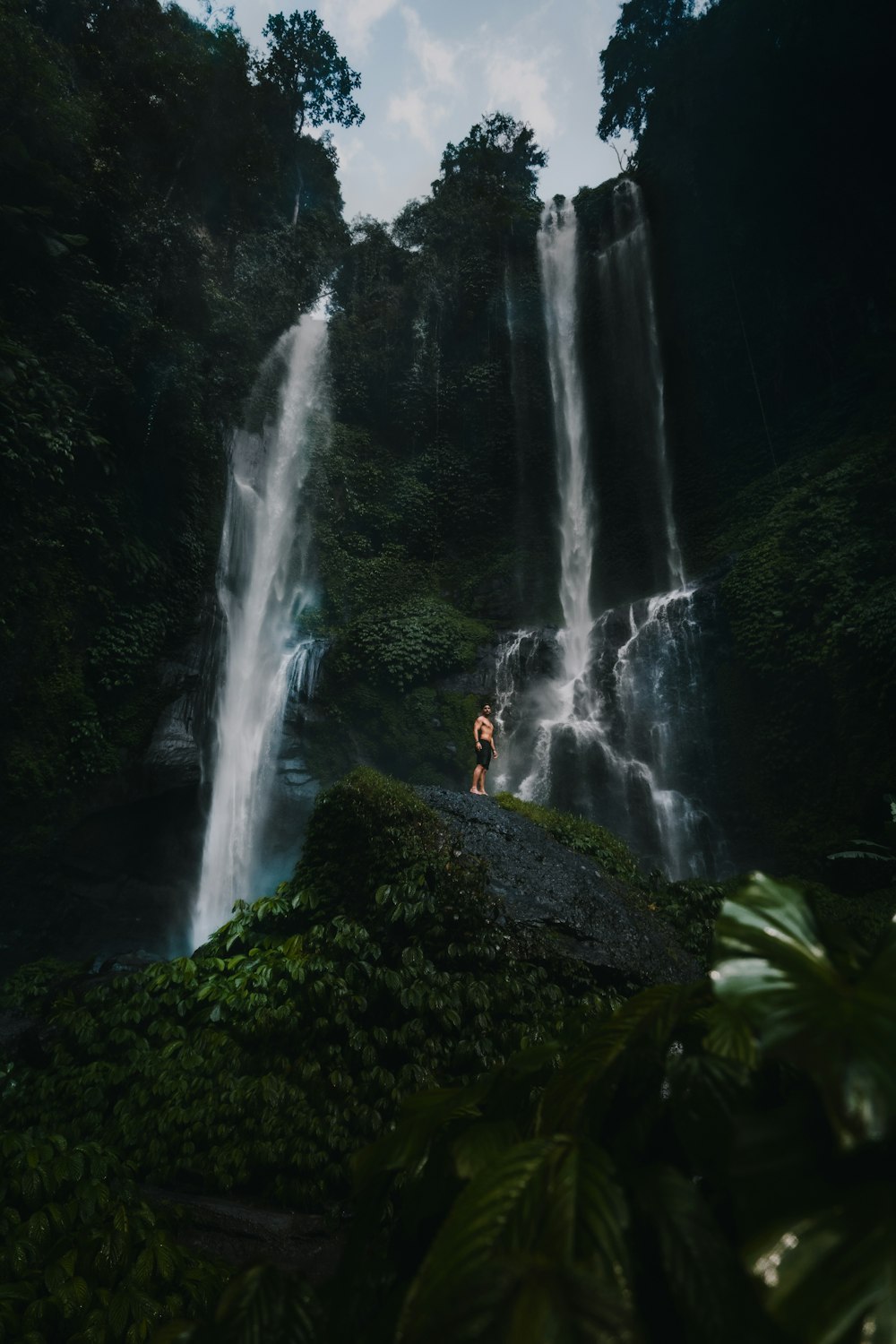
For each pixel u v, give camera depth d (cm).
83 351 1461
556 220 2872
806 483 1909
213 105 2064
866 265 2031
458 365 2773
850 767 1475
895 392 1853
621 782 1848
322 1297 92
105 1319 256
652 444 2481
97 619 1523
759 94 2053
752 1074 77
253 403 2291
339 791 800
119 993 675
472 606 2414
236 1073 562
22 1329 252
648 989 94
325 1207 460
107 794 1492
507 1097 108
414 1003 551
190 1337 76
